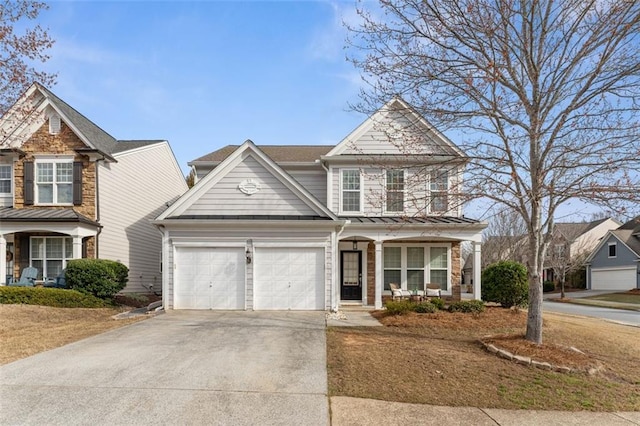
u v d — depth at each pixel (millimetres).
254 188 14719
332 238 14344
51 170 17609
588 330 11648
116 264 16344
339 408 5738
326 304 14172
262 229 14320
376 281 15055
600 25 8125
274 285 14219
